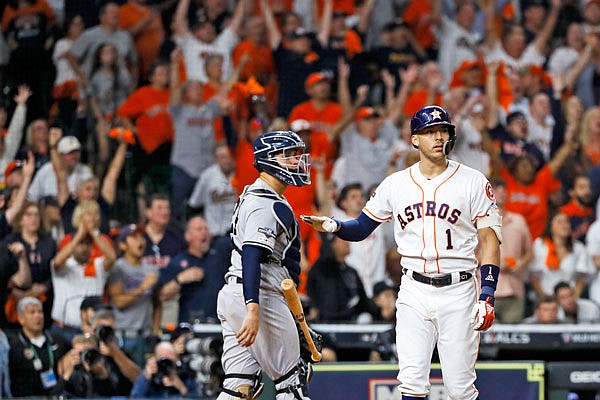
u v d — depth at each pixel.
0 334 28.86
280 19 40.72
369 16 42.16
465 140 39.31
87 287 32.06
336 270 34.19
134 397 27.94
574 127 42.12
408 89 41.19
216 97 37.78
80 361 28.94
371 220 19.11
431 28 42.84
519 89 42.44
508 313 35.88
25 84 35.91
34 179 33.38
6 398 27.47
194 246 33.53
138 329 32.09
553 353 36.38
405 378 18.28
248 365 18.95
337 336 32.66
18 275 31.00
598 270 38.28
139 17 38.31
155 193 35.19
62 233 32.53
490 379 25.89
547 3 44.75
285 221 18.31
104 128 36.09
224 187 36.25
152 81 37.25
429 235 18.19
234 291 18.56
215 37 39.28
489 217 18.12
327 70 39.97
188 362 28.59
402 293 18.59
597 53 44.47
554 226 38.22
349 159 38.12
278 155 18.55
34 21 36.84
